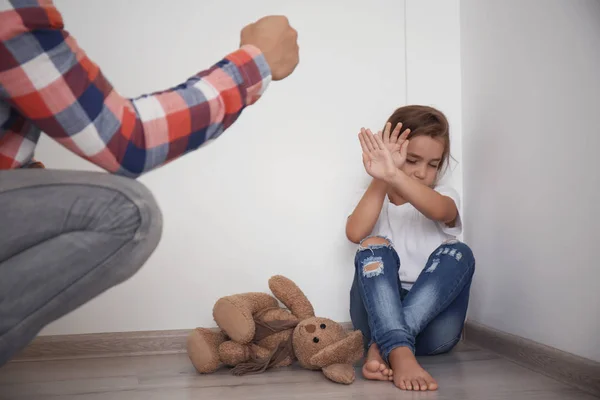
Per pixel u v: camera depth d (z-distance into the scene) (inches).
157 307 78.8
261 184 81.9
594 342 53.8
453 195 71.0
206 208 80.7
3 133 29.0
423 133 68.3
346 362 60.5
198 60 81.0
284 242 82.0
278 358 65.0
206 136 31.4
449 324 66.9
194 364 63.9
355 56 84.4
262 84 32.9
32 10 25.9
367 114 84.2
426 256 72.4
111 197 29.1
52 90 26.6
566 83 57.5
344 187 83.4
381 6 85.0
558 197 59.1
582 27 54.7
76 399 52.2
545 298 61.6
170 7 80.7
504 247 70.1
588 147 54.2
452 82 83.8
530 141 64.5
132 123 28.8
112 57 79.3
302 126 83.0
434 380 53.7
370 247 63.1
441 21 84.3
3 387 57.6
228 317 64.6
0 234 27.5
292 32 34.2
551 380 56.8
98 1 79.2
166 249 79.4
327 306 82.5
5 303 27.8
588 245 54.4
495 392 52.0
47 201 28.2
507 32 69.6
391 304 58.2
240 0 82.1
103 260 29.7
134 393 54.2
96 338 75.9
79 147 28.0
